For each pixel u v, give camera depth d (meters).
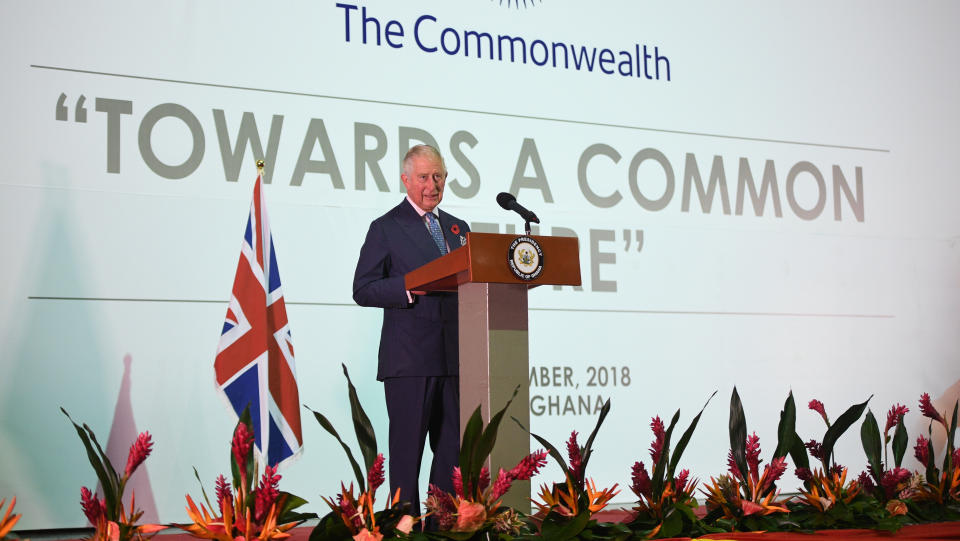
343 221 3.98
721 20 4.82
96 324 3.54
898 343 4.90
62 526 3.40
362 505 1.93
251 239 2.97
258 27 3.93
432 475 2.81
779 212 4.78
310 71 4.00
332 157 3.99
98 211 3.58
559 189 4.37
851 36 5.09
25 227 3.47
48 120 3.55
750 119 4.80
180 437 3.60
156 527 1.87
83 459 3.46
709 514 2.27
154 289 3.64
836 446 4.67
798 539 2.03
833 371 4.74
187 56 3.80
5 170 3.46
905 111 5.14
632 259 4.44
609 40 4.58
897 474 2.38
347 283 3.95
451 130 4.21
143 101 3.71
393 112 4.12
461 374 2.18
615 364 4.32
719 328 4.55
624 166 4.51
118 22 3.70
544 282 2.11
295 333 3.84
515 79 4.37
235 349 2.86
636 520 2.16
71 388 3.47
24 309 3.44
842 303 4.82
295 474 3.75
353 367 3.91
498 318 2.07
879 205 5.00
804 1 5.02
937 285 5.05
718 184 4.68
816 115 4.95
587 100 4.49
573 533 1.93
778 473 2.26
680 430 4.39
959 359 5.02
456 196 4.18
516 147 4.32
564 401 4.19
